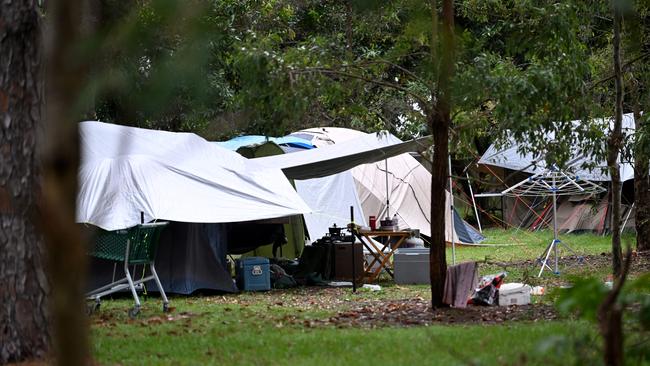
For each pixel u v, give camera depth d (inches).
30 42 356.2
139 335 438.6
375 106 641.0
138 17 110.7
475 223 1513.3
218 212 682.2
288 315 527.8
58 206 119.3
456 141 551.5
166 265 692.1
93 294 547.8
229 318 518.0
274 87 477.7
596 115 681.0
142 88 111.3
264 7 942.4
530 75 497.4
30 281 355.3
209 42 113.5
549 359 277.6
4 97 352.2
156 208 652.7
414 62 648.4
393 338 394.0
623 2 263.3
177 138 722.8
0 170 351.6
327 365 331.9
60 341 125.3
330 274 781.9
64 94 111.7
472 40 524.7
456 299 533.0
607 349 232.7
